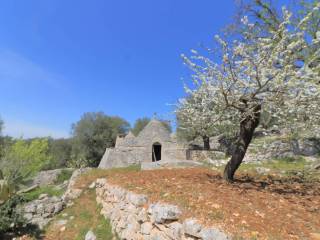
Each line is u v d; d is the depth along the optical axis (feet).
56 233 31.19
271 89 23.71
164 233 16.88
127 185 27.66
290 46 22.04
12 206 32.86
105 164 72.59
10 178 29.91
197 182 26.03
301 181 30.22
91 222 32.19
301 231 14.06
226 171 28.12
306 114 24.98
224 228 13.76
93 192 41.91
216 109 26.99
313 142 54.85
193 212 16.25
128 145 77.36
